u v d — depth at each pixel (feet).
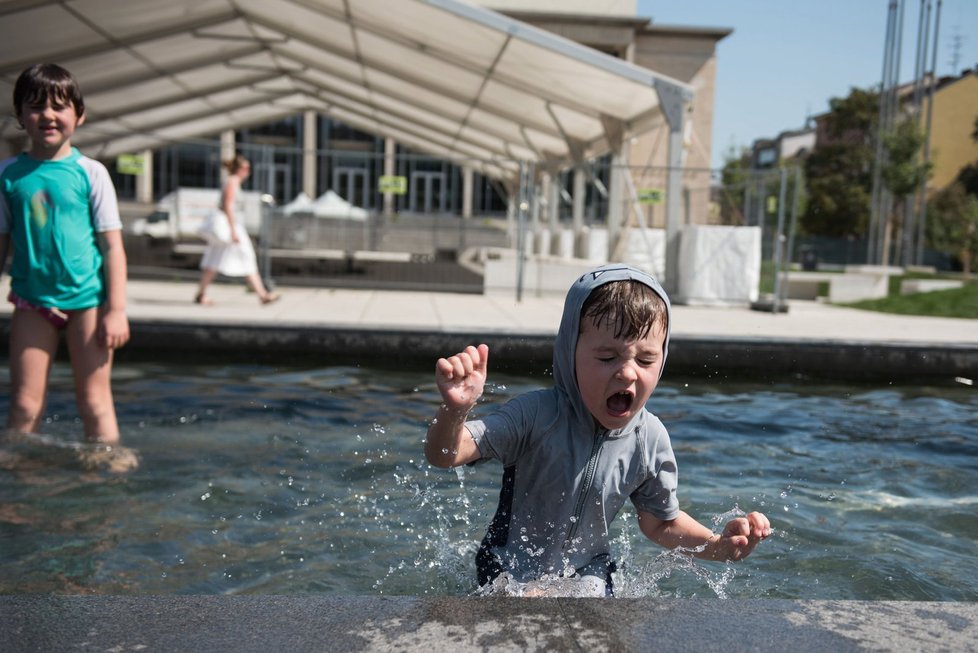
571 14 89.40
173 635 4.55
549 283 41.11
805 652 4.52
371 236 83.61
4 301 25.93
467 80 43.80
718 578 7.79
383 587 7.42
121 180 112.68
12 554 8.00
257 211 66.08
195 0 36.99
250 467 11.28
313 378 18.81
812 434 14.26
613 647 4.53
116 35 39.27
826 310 38.65
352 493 10.26
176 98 55.93
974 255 125.39
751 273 38.93
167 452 11.96
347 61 48.52
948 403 18.01
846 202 145.28
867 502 10.39
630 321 6.60
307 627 4.69
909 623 4.94
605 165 38.70
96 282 12.37
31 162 12.09
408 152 141.90
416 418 14.69
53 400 15.25
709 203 44.39
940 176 154.71
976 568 8.14
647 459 7.62
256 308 28.37
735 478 11.37
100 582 7.39
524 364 22.06
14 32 35.58
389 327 22.12
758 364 21.98
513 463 7.55
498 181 91.56
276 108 71.26
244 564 7.89
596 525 7.61
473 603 5.10
